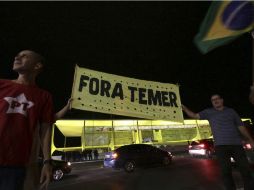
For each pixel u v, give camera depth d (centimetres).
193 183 764
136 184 828
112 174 1179
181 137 2367
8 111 171
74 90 368
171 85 430
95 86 381
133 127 2111
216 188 655
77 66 378
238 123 394
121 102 388
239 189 555
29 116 177
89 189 802
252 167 493
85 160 1975
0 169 158
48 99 196
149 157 1288
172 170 1133
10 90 180
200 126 2389
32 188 204
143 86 412
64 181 1038
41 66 206
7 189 158
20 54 199
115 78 398
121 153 1245
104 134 2006
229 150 381
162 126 2203
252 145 395
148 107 403
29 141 173
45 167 184
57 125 1886
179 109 422
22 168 167
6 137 163
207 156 1581
